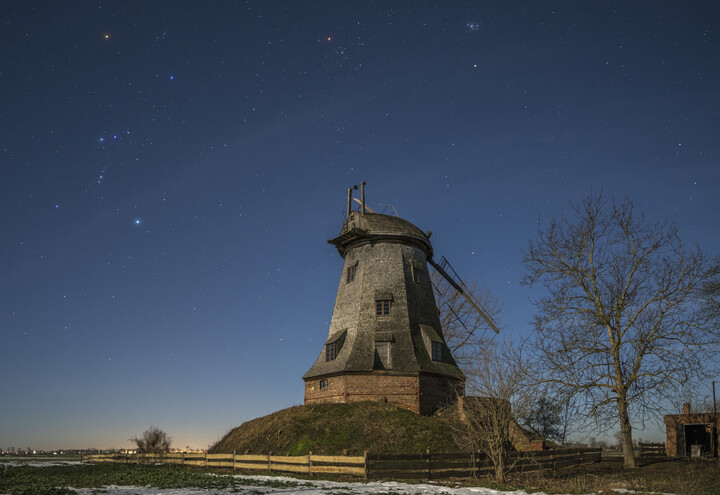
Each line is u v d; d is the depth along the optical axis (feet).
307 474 95.76
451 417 127.24
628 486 76.89
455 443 111.65
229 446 137.39
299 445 117.91
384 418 122.42
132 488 74.28
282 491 72.33
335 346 153.28
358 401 138.10
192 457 121.49
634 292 98.48
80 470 111.14
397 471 88.28
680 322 92.89
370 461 89.15
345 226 174.91
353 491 72.90
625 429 98.37
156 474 98.12
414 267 164.96
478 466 90.89
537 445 119.44
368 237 164.45
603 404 95.61
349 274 166.81
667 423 147.43
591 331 98.37
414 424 119.24
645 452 151.64
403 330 151.64
